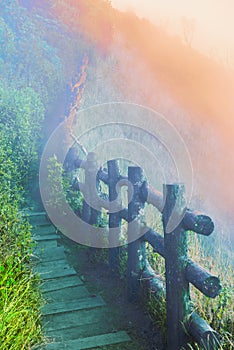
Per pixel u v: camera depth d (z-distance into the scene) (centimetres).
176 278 356
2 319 304
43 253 574
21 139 698
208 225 341
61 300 467
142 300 446
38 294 407
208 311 378
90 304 459
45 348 369
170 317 363
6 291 330
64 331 411
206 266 464
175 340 359
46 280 506
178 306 356
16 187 593
